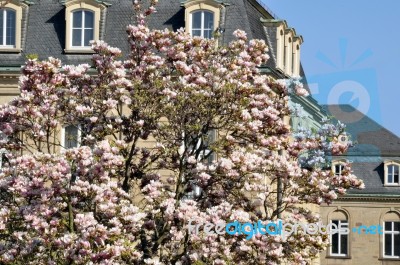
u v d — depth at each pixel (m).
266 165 38.78
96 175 36.75
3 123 39.44
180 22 58.97
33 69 39.06
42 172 36.19
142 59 41.97
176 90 40.81
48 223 36.50
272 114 40.03
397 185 105.25
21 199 38.22
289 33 63.59
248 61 41.41
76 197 36.97
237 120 40.09
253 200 41.44
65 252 34.66
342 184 40.16
